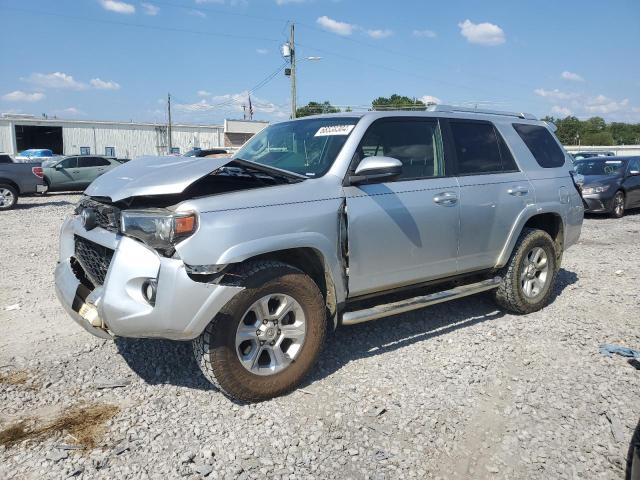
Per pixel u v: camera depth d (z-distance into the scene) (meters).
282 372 3.44
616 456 2.85
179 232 3.04
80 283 3.62
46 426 3.12
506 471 2.75
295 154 4.18
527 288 5.10
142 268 3.07
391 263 4.00
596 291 5.96
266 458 2.82
